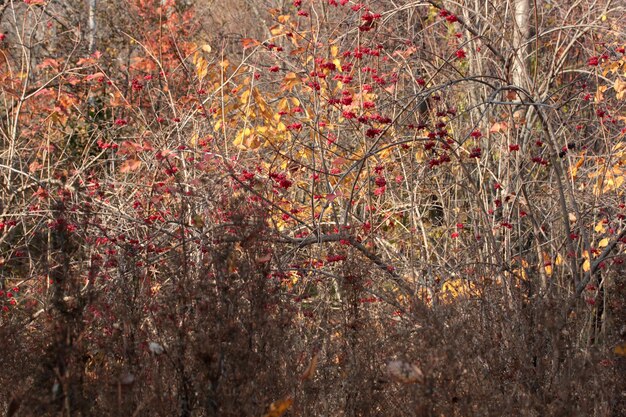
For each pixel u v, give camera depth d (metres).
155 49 9.52
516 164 6.88
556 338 4.70
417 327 5.05
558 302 5.36
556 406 4.44
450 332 4.54
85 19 13.69
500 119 8.09
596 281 6.56
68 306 4.09
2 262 6.86
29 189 8.74
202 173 6.77
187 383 4.10
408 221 8.54
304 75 7.64
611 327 5.24
